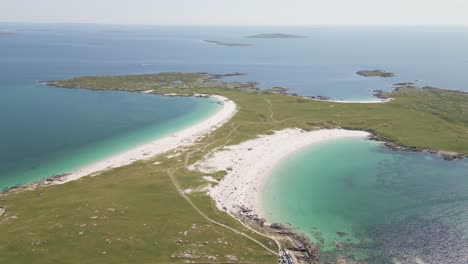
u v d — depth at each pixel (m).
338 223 74.12
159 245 63.94
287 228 71.56
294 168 101.44
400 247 65.75
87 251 61.53
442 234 69.75
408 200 83.94
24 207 76.81
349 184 92.25
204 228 69.88
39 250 61.31
